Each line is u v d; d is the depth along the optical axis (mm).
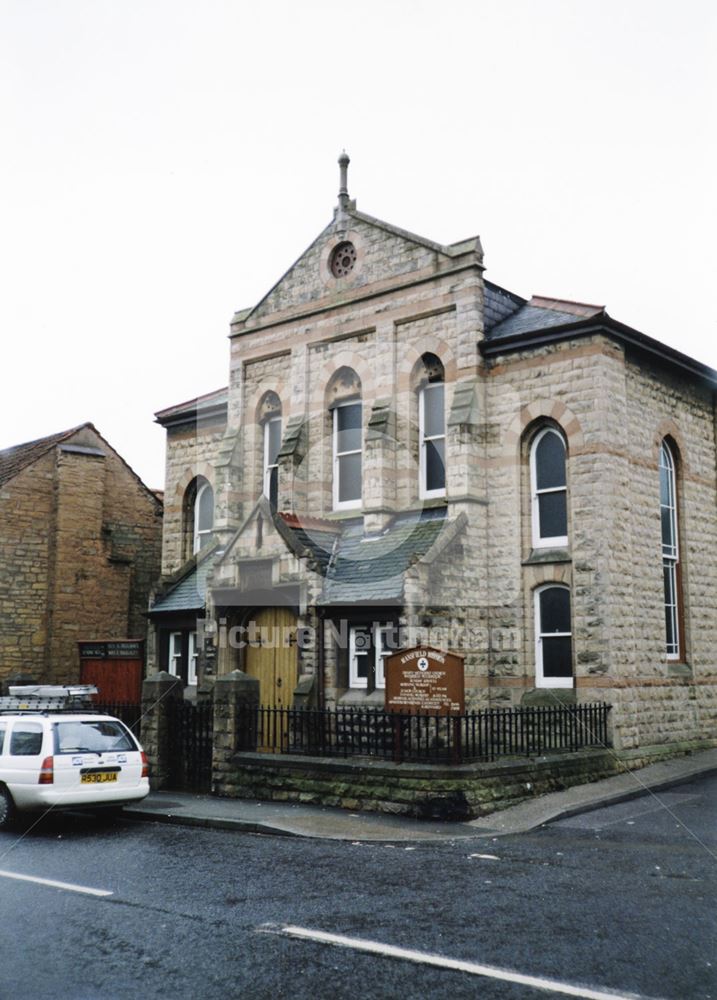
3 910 7875
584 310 16438
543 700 15680
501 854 9977
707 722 17969
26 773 12203
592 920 7391
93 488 24047
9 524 22906
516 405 16656
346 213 18547
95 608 23703
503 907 7785
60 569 23219
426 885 8586
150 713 15875
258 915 7621
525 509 16422
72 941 6980
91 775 12406
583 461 15938
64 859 10117
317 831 11344
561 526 16359
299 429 16484
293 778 13703
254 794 14102
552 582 16141
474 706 15461
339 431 16688
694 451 18812
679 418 18406
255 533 15406
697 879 8750
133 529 25062
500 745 13742
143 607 24750
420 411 17234
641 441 17031
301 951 6688
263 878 8961
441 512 16281
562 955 6562
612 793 13234
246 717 14695
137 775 12898
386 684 13242
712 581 18891
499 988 5930
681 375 18547
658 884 8562
